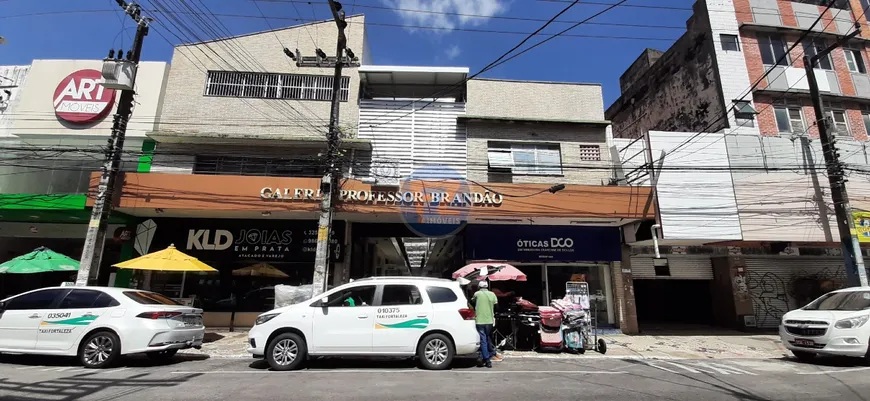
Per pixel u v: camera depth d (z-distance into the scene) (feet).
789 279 51.83
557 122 48.73
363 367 26.13
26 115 46.37
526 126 49.11
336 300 25.98
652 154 44.78
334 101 37.96
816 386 21.95
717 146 45.98
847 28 56.59
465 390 20.13
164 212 43.50
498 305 37.99
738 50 54.85
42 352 25.26
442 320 25.70
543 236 46.96
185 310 27.99
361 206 41.22
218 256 45.52
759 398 19.33
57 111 46.34
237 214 43.96
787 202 44.98
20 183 45.27
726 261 51.57
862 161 49.24
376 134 47.98
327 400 18.04
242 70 49.24
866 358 27.81
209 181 40.88
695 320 55.11
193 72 48.70
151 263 35.53
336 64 38.19
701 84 57.06
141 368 25.39
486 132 48.70
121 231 45.60
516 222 45.93
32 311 26.04
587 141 49.16
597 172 48.14
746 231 43.68
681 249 51.42
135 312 25.63
